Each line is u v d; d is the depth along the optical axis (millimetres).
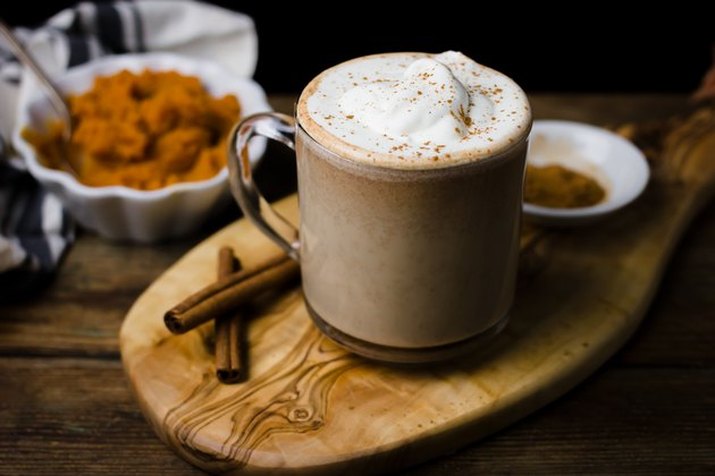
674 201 611
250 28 738
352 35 996
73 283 573
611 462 477
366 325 470
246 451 455
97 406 502
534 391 487
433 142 429
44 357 527
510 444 484
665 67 1009
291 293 540
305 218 469
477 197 436
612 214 574
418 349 475
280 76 980
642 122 707
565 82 1016
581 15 994
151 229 594
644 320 550
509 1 986
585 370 507
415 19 993
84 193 569
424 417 471
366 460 458
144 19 726
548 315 525
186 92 631
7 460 477
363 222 441
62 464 476
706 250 602
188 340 510
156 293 536
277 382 488
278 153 662
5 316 550
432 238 441
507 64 1017
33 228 603
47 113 641
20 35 721
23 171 633
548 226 584
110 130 605
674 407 501
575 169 627
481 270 459
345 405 477
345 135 432
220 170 606
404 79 450
